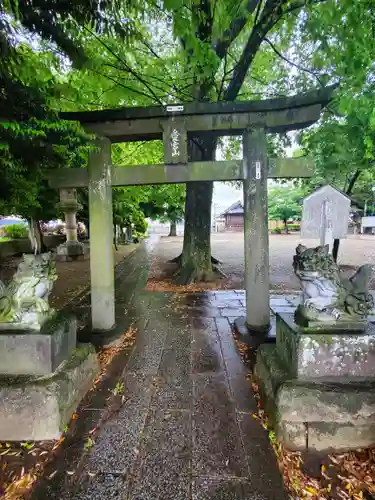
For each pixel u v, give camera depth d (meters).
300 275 2.29
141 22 4.43
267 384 2.37
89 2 2.53
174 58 5.05
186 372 3.01
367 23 3.32
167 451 1.97
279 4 4.20
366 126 3.59
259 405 2.46
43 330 2.32
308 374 2.14
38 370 2.26
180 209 19.53
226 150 9.11
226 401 2.51
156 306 5.34
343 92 3.46
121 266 10.09
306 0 3.82
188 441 2.06
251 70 6.63
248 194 3.71
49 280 2.46
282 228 30.05
